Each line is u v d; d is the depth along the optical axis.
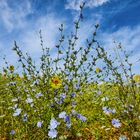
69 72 0.78
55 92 0.72
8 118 0.78
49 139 0.63
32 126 0.68
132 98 0.64
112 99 0.82
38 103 0.72
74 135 0.68
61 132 0.67
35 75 0.78
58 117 0.67
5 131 0.72
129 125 0.64
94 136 0.69
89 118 0.75
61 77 0.78
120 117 0.70
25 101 0.77
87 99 0.86
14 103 0.80
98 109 0.80
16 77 0.95
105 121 0.74
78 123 0.71
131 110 0.64
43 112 0.68
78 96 0.83
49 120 0.67
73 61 0.78
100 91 0.87
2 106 0.82
